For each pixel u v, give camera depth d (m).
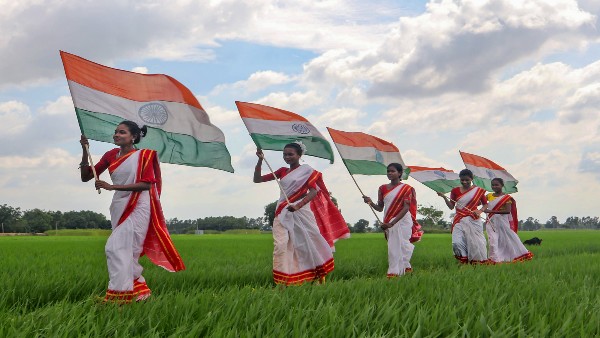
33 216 159.00
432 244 30.61
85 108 7.89
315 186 10.46
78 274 10.52
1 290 8.23
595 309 6.48
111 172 7.75
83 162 8.00
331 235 10.98
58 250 23.70
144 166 7.68
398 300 6.69
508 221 17.44
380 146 13.72
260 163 10.86
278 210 10.37
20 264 13.69
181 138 8.62
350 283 8.52
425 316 5.92
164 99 8.50
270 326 5.56
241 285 10.75
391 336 5.38
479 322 5.54
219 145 8.91
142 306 6.38
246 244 32.41
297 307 6.30
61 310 5.83
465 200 15.57
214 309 6.21
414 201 13.18
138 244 7.67
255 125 10.94
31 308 7.44
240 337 5.07
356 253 20.50
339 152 13.23
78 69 7.96
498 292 7.80
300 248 10.35
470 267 12.69
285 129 11.07
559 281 9.43
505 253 17.36
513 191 20.06
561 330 5.48
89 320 5.47
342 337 5.27
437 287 7.98
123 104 8.19
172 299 6.74
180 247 27.20
